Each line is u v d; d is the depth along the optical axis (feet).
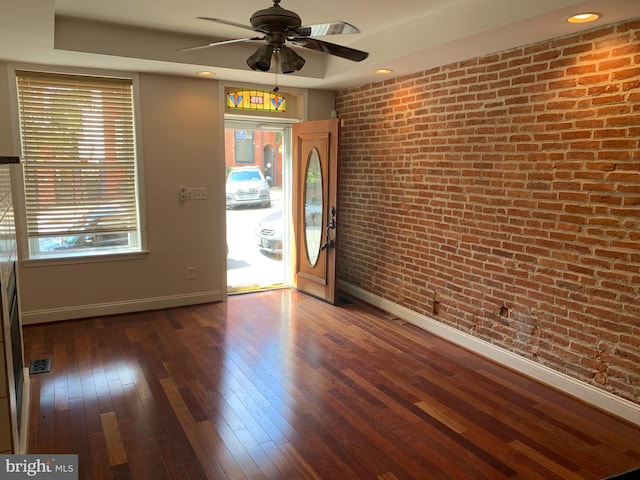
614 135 8.93
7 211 7.94
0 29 9.48
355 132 16.70
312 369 11.27
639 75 8.49
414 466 7.74
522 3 8.59
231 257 19.74
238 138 18.69
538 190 10.44
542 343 10.67
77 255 13.99
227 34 12.55
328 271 16.31
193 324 14.12
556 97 9.92
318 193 16.60
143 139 14.40
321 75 15.02
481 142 11.76
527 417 9.30
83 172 13.91
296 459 7.87
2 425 5.89
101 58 12.20
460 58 11.92
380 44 12.34
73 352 11.96
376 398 9.95
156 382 10.46
